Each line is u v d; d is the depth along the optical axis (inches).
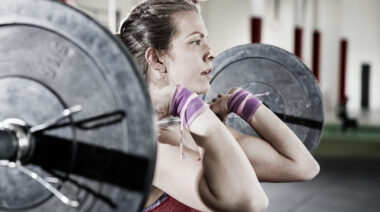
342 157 289.6
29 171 24.6
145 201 23.6
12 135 24.2
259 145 42.8
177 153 35.3
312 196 190.2
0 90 25.8
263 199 32.9
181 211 40.6
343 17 619.2
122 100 23.5
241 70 52.4
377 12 627.8
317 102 51.8
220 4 537.3
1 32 25.4
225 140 33.0
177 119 37.3
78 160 24.7
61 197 24.3
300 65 51.7
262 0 343.0
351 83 638.5
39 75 25.2
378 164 266.7
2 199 26.1
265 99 52.6
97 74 24.0
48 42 24.7
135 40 39.4
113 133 23.9
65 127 24.8
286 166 42.6
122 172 23.7
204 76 39.6
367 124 427.2
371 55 634.2
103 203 24.1
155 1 39.1
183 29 38.7
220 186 32.4
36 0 24.4
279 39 568.4
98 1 255.3
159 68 38.9
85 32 23.9
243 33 541.3
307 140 52.1
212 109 43.4
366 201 183.3
